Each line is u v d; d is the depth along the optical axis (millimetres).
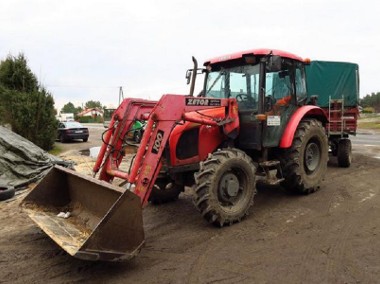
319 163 6996
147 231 5164
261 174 6148
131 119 5152
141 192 4488
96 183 4340
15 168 8875
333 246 4484
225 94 6375
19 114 15422
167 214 5926
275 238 4789
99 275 3877
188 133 5504
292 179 6523
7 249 4594
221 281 3699
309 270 3883
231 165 5176
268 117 5992
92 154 15117
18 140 9797
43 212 4930
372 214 5652
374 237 4738
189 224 5418
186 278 3773
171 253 4398
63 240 3895
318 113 7172
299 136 6434
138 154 4516
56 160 10008
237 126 5852
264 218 5570
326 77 9773
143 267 4039
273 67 5570
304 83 7172
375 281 3621
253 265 4035
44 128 16219
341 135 9797
